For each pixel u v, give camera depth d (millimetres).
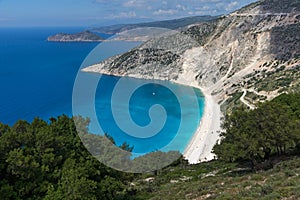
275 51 154375
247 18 179500
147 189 31438
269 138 34594
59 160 20875
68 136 22391
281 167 29750
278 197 18125
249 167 37156
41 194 19359
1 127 22453
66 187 18500
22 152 19516
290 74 129875
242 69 155125
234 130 36500
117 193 26672
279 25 165875
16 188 18938
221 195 21594
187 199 23500
